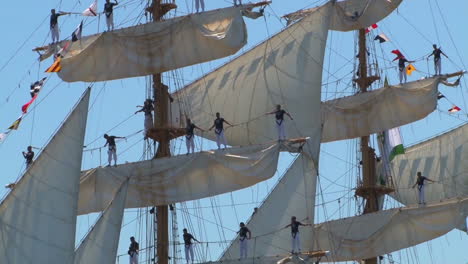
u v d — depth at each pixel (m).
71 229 175.38
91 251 179.25
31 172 175.25
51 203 175.25
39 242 174.50
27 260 174.12
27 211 174.75
